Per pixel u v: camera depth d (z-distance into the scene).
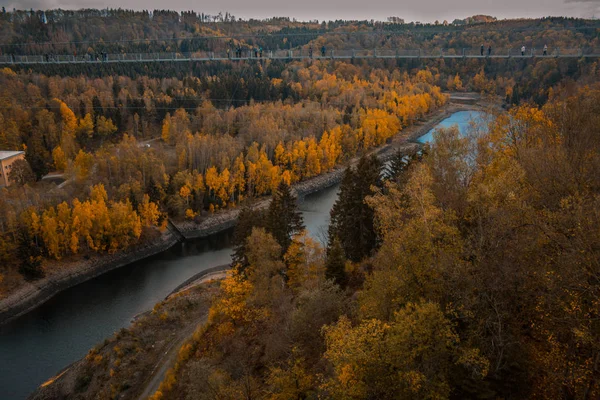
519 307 20.33
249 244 43.25
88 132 113.25
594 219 17.36
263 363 32.09
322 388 20.75
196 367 31.69
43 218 69.31
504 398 18.36
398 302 22.11
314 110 132.38
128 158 90.31
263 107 133.88
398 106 150.62
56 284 66.44
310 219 87.00
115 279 69.69
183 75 160.38
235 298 40.81
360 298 26.58
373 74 179.38
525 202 21.69
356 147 128.12
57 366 49.59
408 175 43.09
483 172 29.31
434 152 32.56
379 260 25.98
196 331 44.91
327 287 31.69
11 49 156.00
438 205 28.58
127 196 81.94
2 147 99.81
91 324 57.50
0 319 58.47
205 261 76.00
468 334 19.97
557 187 22.75
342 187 50.47
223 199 92.75
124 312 60.12
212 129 118.62
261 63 164.25
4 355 51.62
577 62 109.38
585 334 15.98
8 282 63.34
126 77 145.62
